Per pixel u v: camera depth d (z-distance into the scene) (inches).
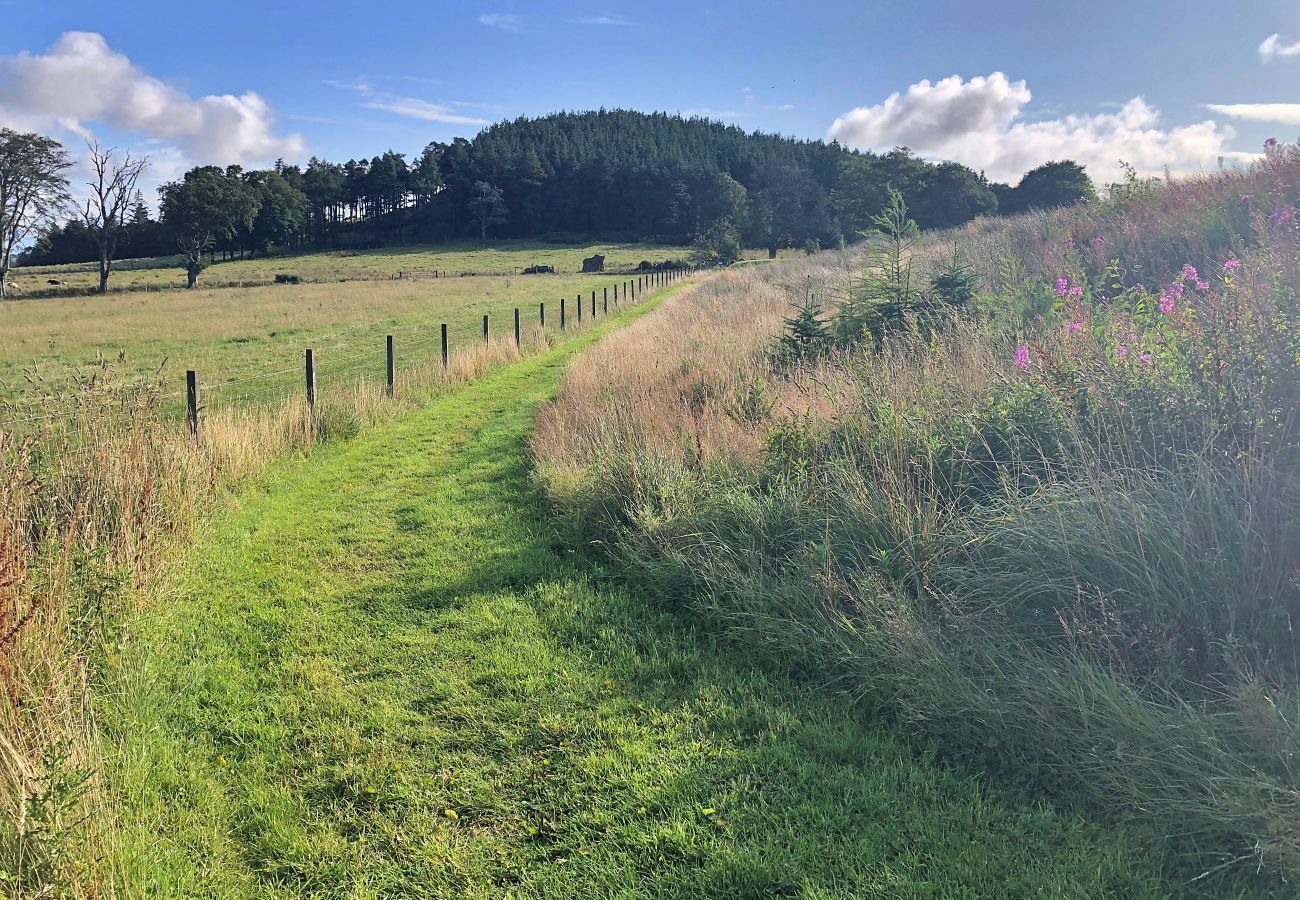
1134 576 132.6
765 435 249.3
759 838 111.9
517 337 700.7
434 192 5698.8
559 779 129.1
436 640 180.4
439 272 2928.2
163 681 163.5
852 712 142.8
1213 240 367.9
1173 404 164.6
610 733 140.9
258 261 4247.0
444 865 111.3
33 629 144.8
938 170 2327.8
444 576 219.0
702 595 188.5
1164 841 102.9
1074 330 207.8
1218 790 100.6
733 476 232.4
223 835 119.6
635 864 109.2
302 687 161.3
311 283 2485.2
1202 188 437.1
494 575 217.5
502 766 133.3
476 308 1262.3
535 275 2586.1
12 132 2356.1
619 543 220.4
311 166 5782.5
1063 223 590.2
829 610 163.8
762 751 131.7
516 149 6210.6
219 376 619.8
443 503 288.4
